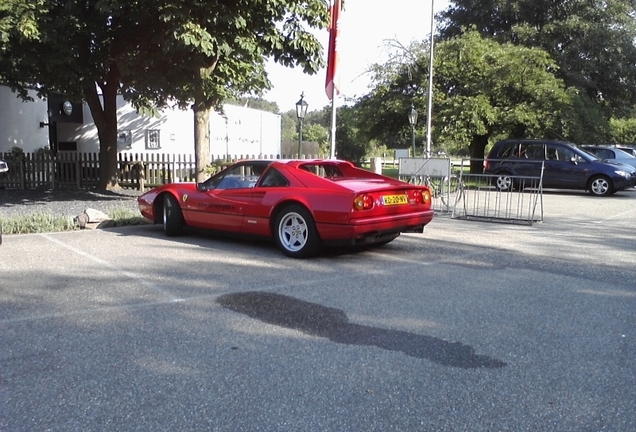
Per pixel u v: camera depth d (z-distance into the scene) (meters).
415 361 4.20
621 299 5.86
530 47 28.42
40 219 10.34
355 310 5.44
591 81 29.50
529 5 30.73
